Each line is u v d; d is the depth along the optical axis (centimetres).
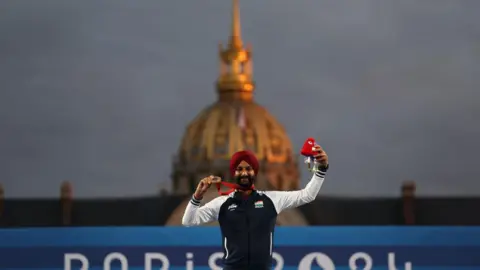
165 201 18588
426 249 2141
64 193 18988
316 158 1562
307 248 2134
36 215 19012
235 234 1548
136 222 18250
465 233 2144
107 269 2138
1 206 19175
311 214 18750
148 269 2138
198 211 1562
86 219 19062
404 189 18725
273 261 2133
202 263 2138
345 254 2138
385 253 2139
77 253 2139
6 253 2139
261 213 1549
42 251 2141
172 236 2144
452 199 18875
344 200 18712
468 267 2139
